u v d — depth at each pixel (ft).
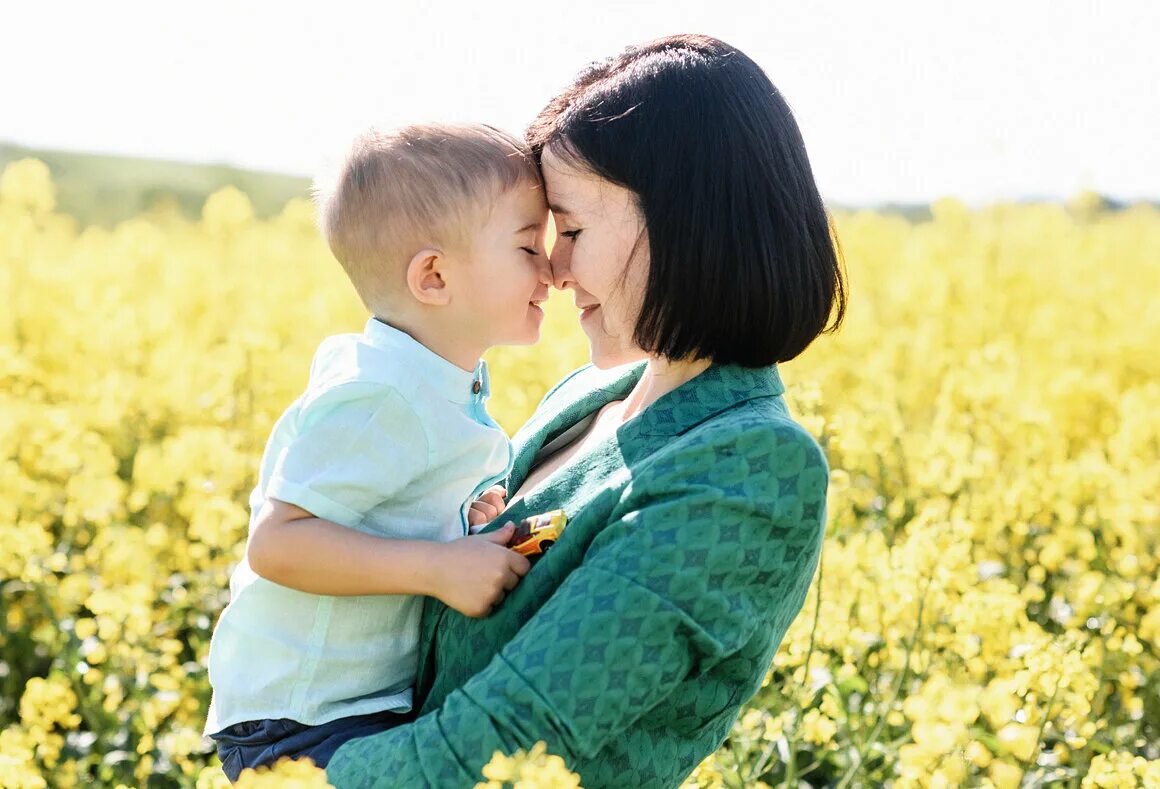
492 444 6.28
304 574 5.74
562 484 6.20
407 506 6.09
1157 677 11.75
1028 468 15.83
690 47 6.06
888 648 10.98
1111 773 8.35
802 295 5.87
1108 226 49.47
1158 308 26.94
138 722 10.84
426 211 6.11
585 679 5.12
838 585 11.16
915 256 32.86
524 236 6.24
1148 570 13.51
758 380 6.03
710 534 5.25
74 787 10.36
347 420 5.86
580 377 7.64
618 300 5.96
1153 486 14.69
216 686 6.29
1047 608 13.84
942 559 10.14
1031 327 26.61
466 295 6.22
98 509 13.70
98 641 11.69
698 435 5.52
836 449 15.20
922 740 7.18
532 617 5.57
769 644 5.65
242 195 34.78
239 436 16.53
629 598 5.17
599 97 5.91
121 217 58.39
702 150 5.70
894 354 23.48
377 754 5.32
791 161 5.95
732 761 9.49
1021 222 38.78
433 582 5.71
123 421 18.53
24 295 23.85
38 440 15.26
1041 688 8.57
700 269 5.68
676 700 5.53
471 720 5.19
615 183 5.82
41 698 10.11
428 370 6.17
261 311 24.81
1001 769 7.80
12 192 26.68
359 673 6.05
